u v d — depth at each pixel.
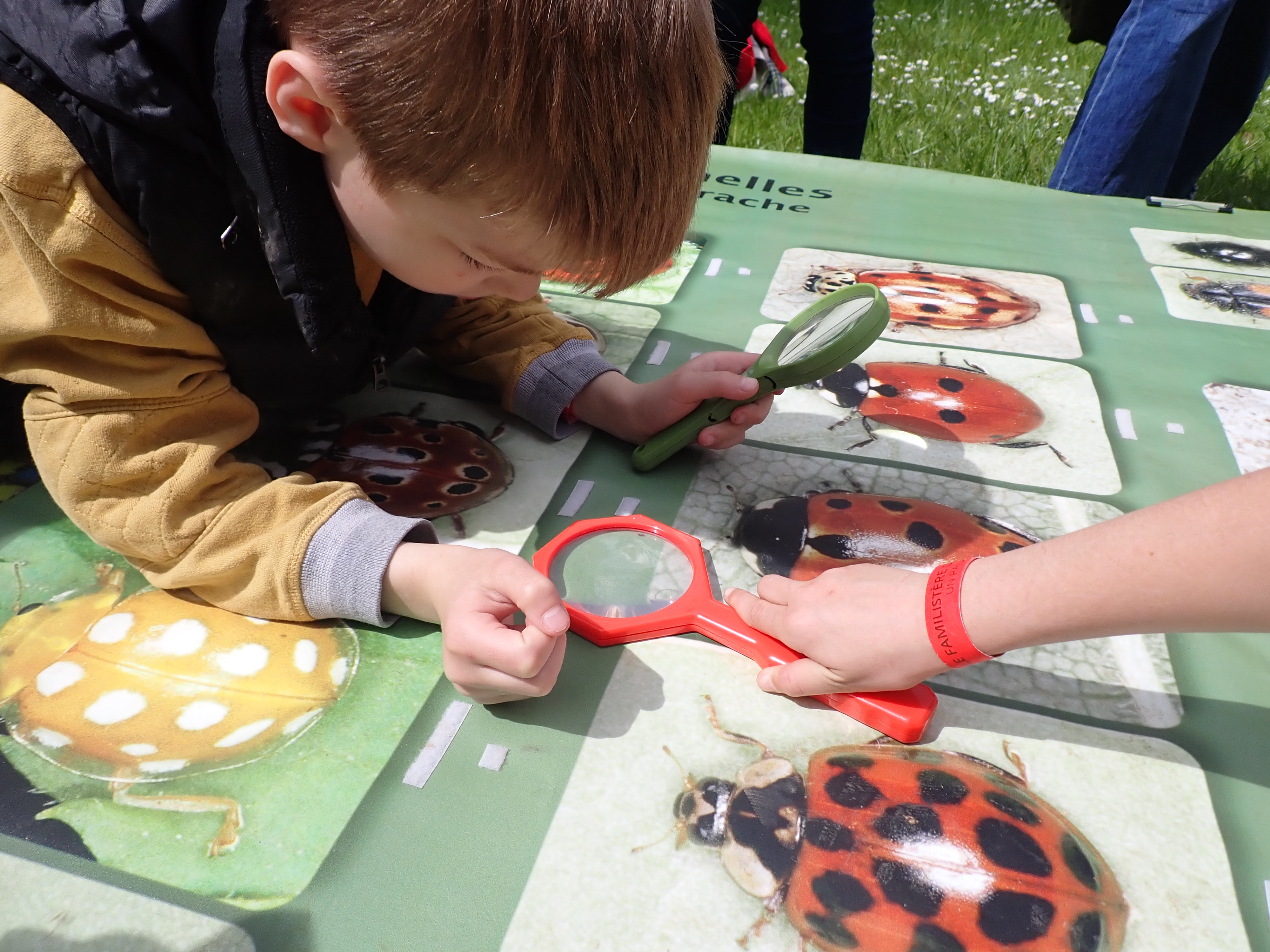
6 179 0.62
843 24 1.90
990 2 3.85
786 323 1.17
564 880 0.55
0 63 0.63
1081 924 0.53
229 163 0.66
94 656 0.69
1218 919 0.54
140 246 0.69
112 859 0.55
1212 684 0.69
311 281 0.69
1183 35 1.58
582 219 0.60
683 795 0.60
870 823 0.58
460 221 0.62
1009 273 1.31
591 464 0.92
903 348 1.13
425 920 0.52
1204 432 0.98
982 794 0.60
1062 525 0.84
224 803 0.59
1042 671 0.70
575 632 0.72
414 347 1.06
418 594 0.69
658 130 0.58
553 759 0.62
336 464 0.90
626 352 1.10
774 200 1.51
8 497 0.85
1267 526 0.50
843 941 0.52
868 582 0.66
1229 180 2.50
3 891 0.53
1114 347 1.14
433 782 0.60
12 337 0.68
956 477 0.91
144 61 0.61
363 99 0.58
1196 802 0.60
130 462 0.70
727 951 0.51
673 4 0.56
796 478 0.91
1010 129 2.54
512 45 0.54
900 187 1.58
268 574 0.70
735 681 0.69
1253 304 1.24
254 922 0.52
